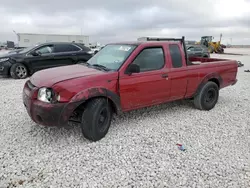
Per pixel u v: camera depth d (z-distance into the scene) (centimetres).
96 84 329
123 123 422
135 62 376
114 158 302
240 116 473
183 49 453
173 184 251
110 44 458
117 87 353
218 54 3175
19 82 806
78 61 977
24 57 873
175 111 496
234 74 555
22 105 523
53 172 269
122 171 273
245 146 341
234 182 255
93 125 331
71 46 972
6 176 260
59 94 302
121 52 394
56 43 946
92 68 381
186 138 366
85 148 326
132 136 368
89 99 332
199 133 386
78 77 324
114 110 374
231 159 303
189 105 541
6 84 769
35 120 321
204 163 293
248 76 1046
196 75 465
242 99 610
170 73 420
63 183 250
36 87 318
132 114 472
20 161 290
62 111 304
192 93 474
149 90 395
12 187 242
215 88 506
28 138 354
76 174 266
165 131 390
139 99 386
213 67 496
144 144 342
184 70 442
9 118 437
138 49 383
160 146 337
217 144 347
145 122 429
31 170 272
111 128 397
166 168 281
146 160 298
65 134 369
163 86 414
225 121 443
